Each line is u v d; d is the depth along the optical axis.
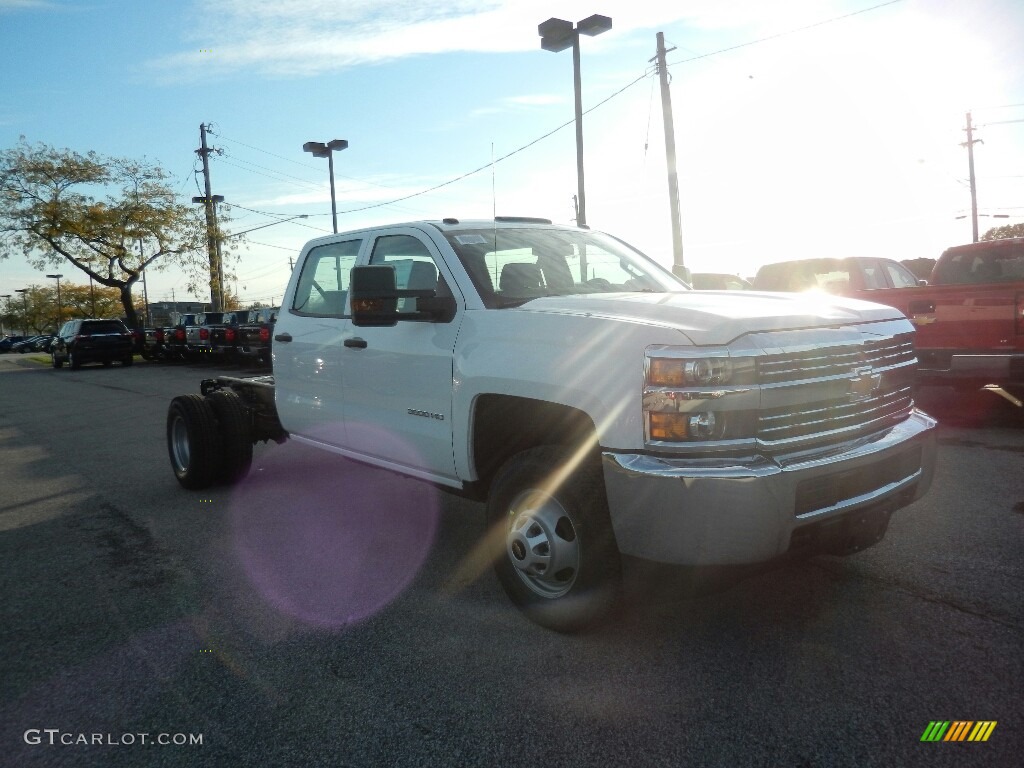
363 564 4.42
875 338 3.31
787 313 3.12
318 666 3.20
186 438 6.23
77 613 3.86
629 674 3.03
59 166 33.91
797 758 2.46
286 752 2.62
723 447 2.84
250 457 6.30
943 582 3.76
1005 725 2.59
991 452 6.42
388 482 6.41
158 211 35.19
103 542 5.04
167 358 28.42
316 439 5.25
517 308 3.65
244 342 19.45
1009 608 3.45
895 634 3.25
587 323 3.22
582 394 3.11
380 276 3.75
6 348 81.75
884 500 3.21
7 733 2.79
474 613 3.68
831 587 3.76
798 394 2.98
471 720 2.76
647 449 2.91
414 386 4.11
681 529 2.83
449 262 4.05
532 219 4.88
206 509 5.75
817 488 2.96
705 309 3.10
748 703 2.78
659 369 2.87
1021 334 6.99
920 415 3.68
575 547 3.26
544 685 2.97
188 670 3.21
